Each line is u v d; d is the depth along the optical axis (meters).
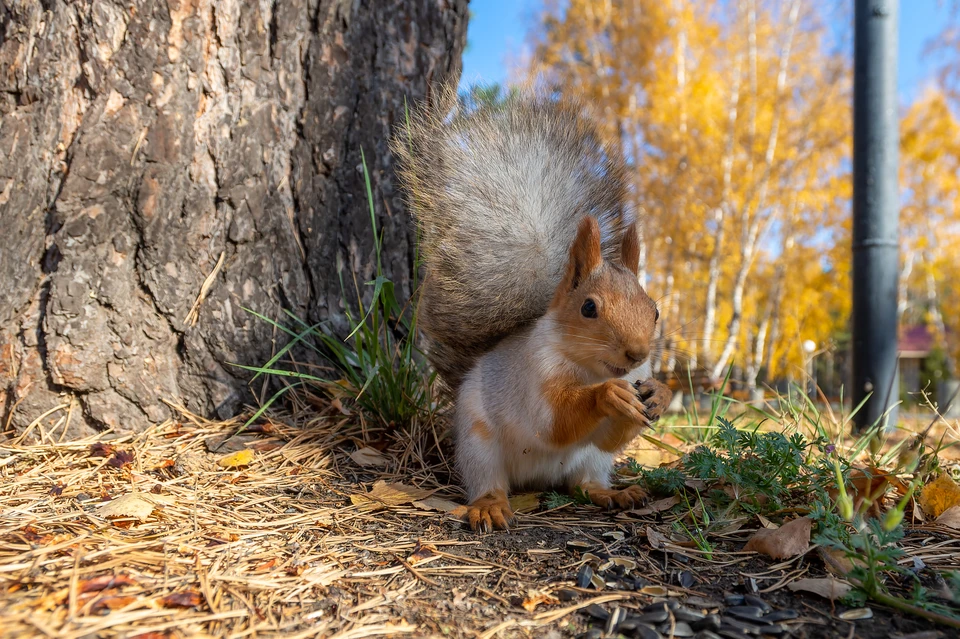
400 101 0.44
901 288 3.20
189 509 0.28
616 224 0.38
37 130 0.36
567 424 0.30
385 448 0.38
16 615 0.19
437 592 0.23
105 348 0.37
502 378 0.32
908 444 0.35
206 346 0.39
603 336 0.29
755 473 0.30
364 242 0.44
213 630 0.19
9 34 0.37
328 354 0.42
